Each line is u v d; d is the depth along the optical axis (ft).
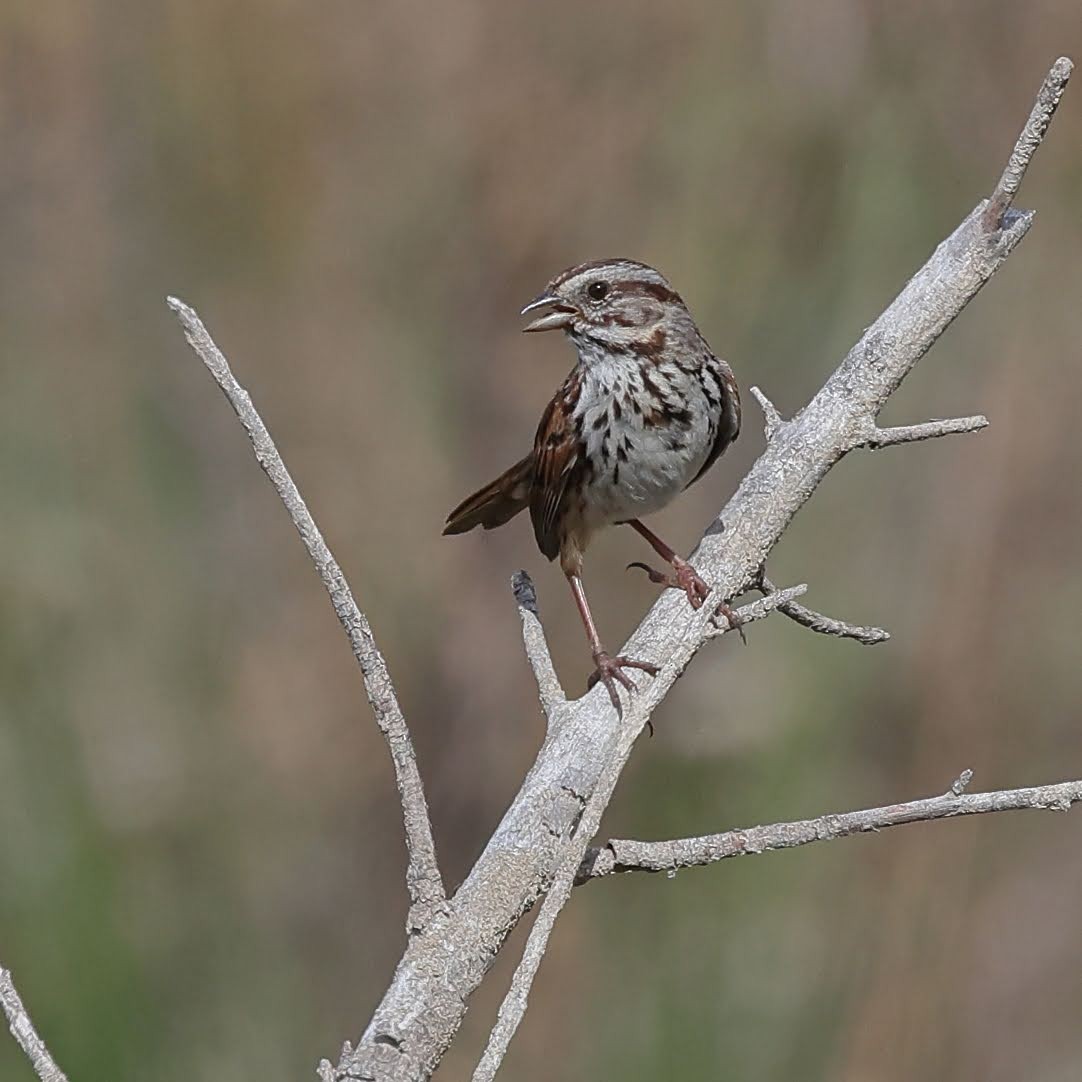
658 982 38.09
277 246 47.60
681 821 39.09
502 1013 12.84
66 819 40.14
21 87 48.08
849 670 40.29
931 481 43.19
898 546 42.68
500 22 46.24
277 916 41.68
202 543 45.93
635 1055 37.35
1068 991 39.09
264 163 47.65
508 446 45.27
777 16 44.29
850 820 15.35
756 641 40.29
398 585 44.29
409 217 46.68
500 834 15.48
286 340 47.11
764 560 19.02
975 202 44.16
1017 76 44.16
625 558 43.04
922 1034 37.63
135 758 42.22
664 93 45.21
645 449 23.94
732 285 44.29
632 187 45.29
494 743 42.88
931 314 18.90
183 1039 38.58
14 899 38.42
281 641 44.73
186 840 41.68
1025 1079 37.91
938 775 40.37
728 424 24.91
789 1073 37.24
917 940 38.75
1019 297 45.03
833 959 38.32
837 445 18.92
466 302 46.32
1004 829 40.63
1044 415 43.42
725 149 44.68
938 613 41.60
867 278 43.91
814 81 44.16
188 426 46.98
